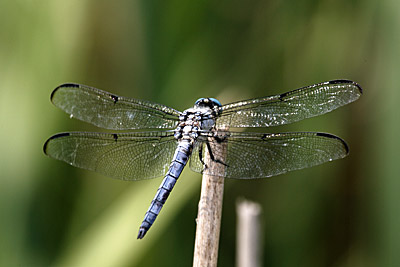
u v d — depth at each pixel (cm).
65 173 85
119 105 82
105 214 83
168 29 85
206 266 78
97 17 85
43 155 85
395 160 84
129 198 83
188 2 85
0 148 85
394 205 84
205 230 78
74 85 81
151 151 81
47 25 85
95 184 85
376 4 85
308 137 80
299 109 81
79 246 83
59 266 83
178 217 85
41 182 85
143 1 85
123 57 85
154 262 84
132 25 85
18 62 85
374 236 85
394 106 84
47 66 85
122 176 81
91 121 81
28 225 85
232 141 80
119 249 82
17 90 85
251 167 80
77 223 85
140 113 82
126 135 81
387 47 85
